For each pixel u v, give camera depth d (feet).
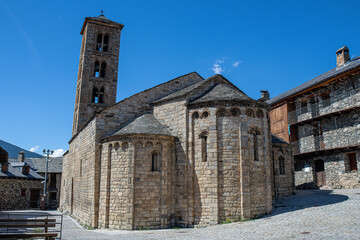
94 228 74.79
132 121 82.07
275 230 47.50
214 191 68.39
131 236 55.62
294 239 39.22
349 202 65.77
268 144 75.25
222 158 69.67
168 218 71.67
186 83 96.99
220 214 67.46
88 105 132.46
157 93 91.09
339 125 101.65
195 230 59.88
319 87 109.81
